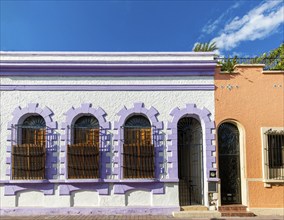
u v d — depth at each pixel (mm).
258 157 10812
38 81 11047
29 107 10891
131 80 11141
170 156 10750
